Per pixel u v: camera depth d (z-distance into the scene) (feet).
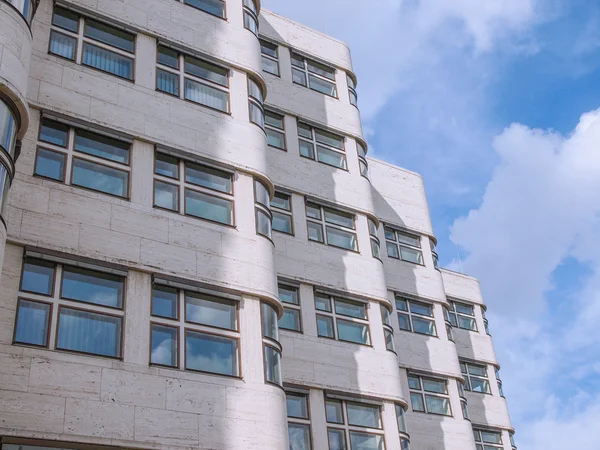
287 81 99.71
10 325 53.42
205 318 63.16
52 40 67.51
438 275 115.75
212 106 75.00
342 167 98.43
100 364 55.67
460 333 134.10
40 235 57.98
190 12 78.79
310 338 82.84
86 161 63.62
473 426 122.62
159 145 68.54
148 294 61.00
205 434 57.82
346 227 94.22
